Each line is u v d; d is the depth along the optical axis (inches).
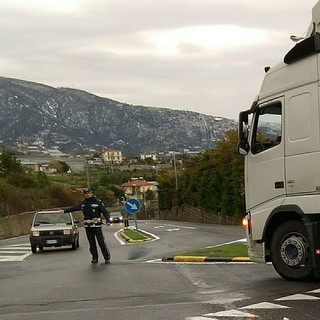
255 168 460.1
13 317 338.3
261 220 449.7
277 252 437.4
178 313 327.0
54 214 972.6
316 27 423.5
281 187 434.0
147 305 355.3
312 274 417.4
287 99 434.9
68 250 926.4
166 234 1288.1
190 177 2699.3
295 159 423.5
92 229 629.9
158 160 7057.1
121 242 1102.4
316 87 411.5
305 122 418.3
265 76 462.9
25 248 1013.2
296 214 430.9
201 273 496.7
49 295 414.3
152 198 4739.2
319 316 305.0
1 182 2229.3
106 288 433.1
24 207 2420.0
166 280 461.1
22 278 531.5
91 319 322.7
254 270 503.5
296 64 431.5
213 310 330.6
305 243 419.8
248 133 471.5
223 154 2089.1
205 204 2370.8
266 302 346.9
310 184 411.2
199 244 907.4
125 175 5561.0
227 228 1551.4
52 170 5201.8
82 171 5477.4
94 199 633.0
